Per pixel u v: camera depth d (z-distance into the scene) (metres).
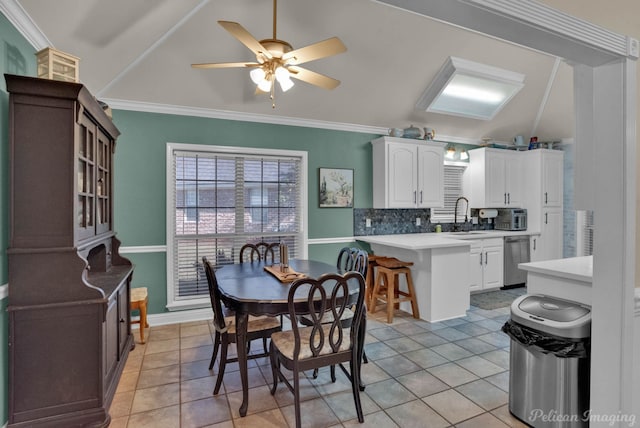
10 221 1.74
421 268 3.80
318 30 3.05
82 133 2.07
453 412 2.09
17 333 1.76
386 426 1.96
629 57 1.51
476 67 3.82
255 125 4.01
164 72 3.22
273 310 2.02
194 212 3.80
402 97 4.16
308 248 4.29
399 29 3.20
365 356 2.73
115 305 2.37
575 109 1.74
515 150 5.57
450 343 3.12
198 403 2.21
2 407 1.76
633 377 1.66
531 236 5.28
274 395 2.30
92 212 2.25
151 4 2.44
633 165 1.54
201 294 3.83
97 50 2.73
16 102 1.74
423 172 4.65
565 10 1.44
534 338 1.86
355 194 4.59
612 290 1.57
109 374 2.18
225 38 2.98
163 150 3.62
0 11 1.83
